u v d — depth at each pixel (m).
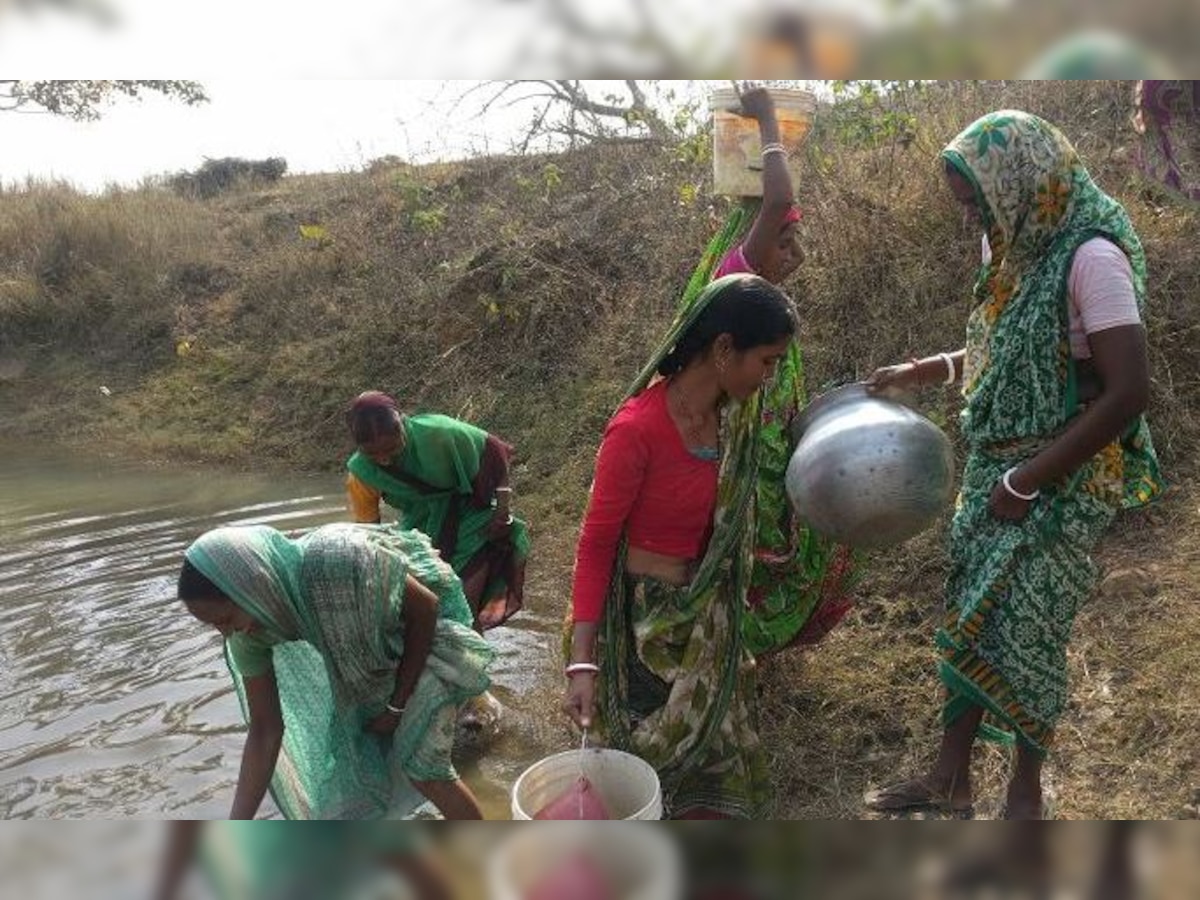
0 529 7.00
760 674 3.86
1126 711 3.34
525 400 7.86
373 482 4.04
